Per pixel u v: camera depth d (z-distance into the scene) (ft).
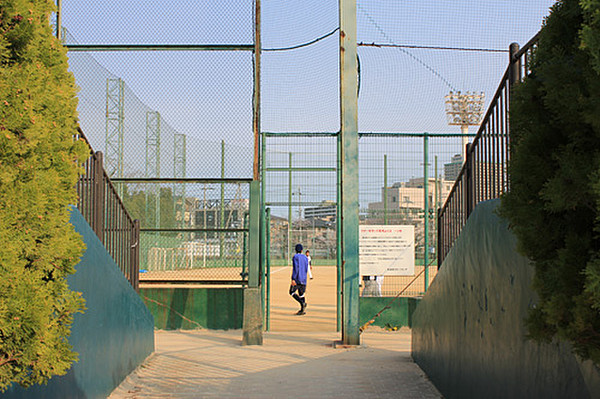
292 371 27.22
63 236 12.69
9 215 11.13
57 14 32.68
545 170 10.50
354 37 35.94
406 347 34.91
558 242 10.66
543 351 13.60
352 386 24.32
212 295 41.75
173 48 39.91
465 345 20.27
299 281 48.70
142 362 28.45
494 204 17.65
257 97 38.34
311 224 86.22
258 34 39.17
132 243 30.32
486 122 20.40
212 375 26.40
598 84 9.25
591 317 9.27
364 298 42.86
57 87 12.94
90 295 20.21
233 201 43.47
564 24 10.82
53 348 12.28
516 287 15.38
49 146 12.21
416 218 44.06
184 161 43.88
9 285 10.98
